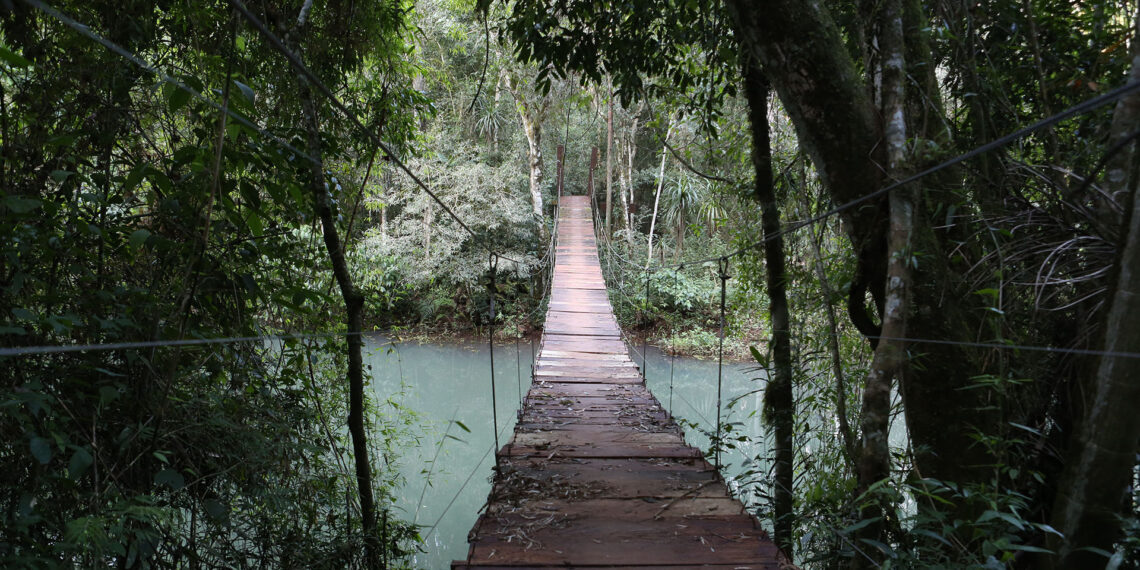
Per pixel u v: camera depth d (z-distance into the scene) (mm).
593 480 2795
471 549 2131
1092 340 1712
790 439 2701
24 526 1256
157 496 1705
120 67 1790
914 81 1991
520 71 8961
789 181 3312
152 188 1903
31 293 1551
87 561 1400
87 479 1553
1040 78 1929
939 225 1945
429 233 10625
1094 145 1897
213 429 1778
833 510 2219
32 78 1703
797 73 1964
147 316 1646
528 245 11883
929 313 1864
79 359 1552
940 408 1858
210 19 2131
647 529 2301
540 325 11844
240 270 1968
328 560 1995
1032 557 1841
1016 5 2209
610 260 11859
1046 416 1897
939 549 1618
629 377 5168
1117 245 1506
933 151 1817
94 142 1811
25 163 1623
